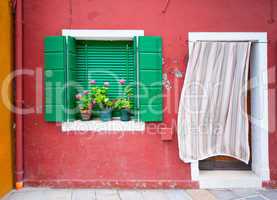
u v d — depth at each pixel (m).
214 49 4.13
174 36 4.20
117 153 4.17
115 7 4.17
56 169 4.13
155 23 4.20
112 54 4.38
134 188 4.15
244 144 4.21
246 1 4.24
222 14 4.22
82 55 4.36
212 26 4.21
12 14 4.04
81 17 4.14
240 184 4.20
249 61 4.43
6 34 3.88
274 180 4.21
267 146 4.22
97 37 4.20
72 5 4.14
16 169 4.05
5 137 3.83
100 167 4.15
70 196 3.82
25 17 4.13
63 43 4.04
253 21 4.23
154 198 3.80
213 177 4.23
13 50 4.06
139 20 4.18
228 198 3.82
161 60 4.16
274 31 4.24
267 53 4.22
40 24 4.13
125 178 4.16
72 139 4.14
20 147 4.05
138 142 4.18
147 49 4.10
